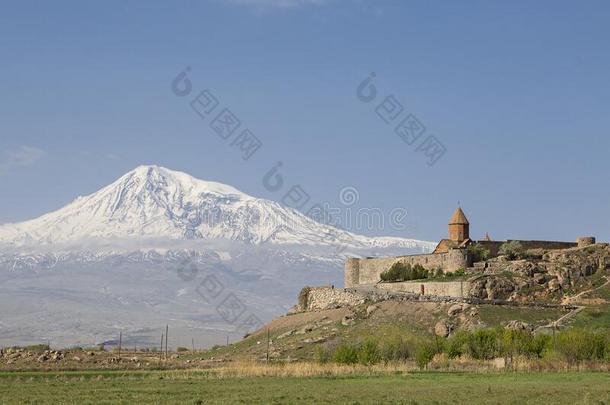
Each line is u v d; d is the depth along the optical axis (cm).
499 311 16550
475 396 9162
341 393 9450
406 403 8519
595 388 9988
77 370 13712
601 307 16838
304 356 15625
